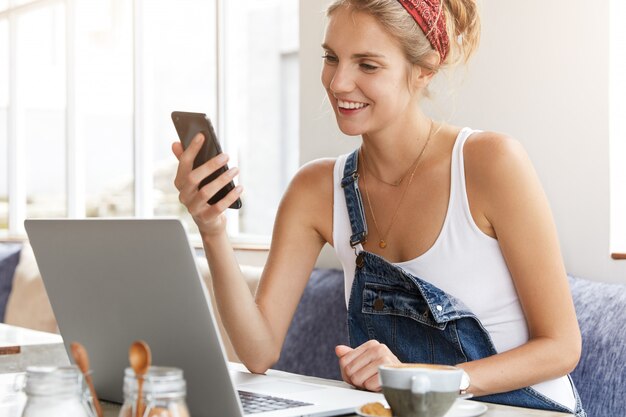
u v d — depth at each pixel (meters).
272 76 7.09
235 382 1.51
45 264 1.31
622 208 2.45
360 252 1.74
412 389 1.06
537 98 2.59
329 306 2.88
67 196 5.19
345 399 1.31
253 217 7.06
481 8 2.72
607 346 2.12
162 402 0.84
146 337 1.19
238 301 1.67
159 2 5.34
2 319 4.72
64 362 2.07
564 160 2.54
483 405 1.30
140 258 1.13
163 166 5.46
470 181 1.67
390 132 1.71
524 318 1.68
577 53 2.49
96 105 5.39
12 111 5.74
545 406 1.57
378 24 1.60
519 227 1.62
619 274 2.41
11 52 5.74
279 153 7.03
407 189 1.73
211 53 5.62
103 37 5.33
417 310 1.64
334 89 1.62
